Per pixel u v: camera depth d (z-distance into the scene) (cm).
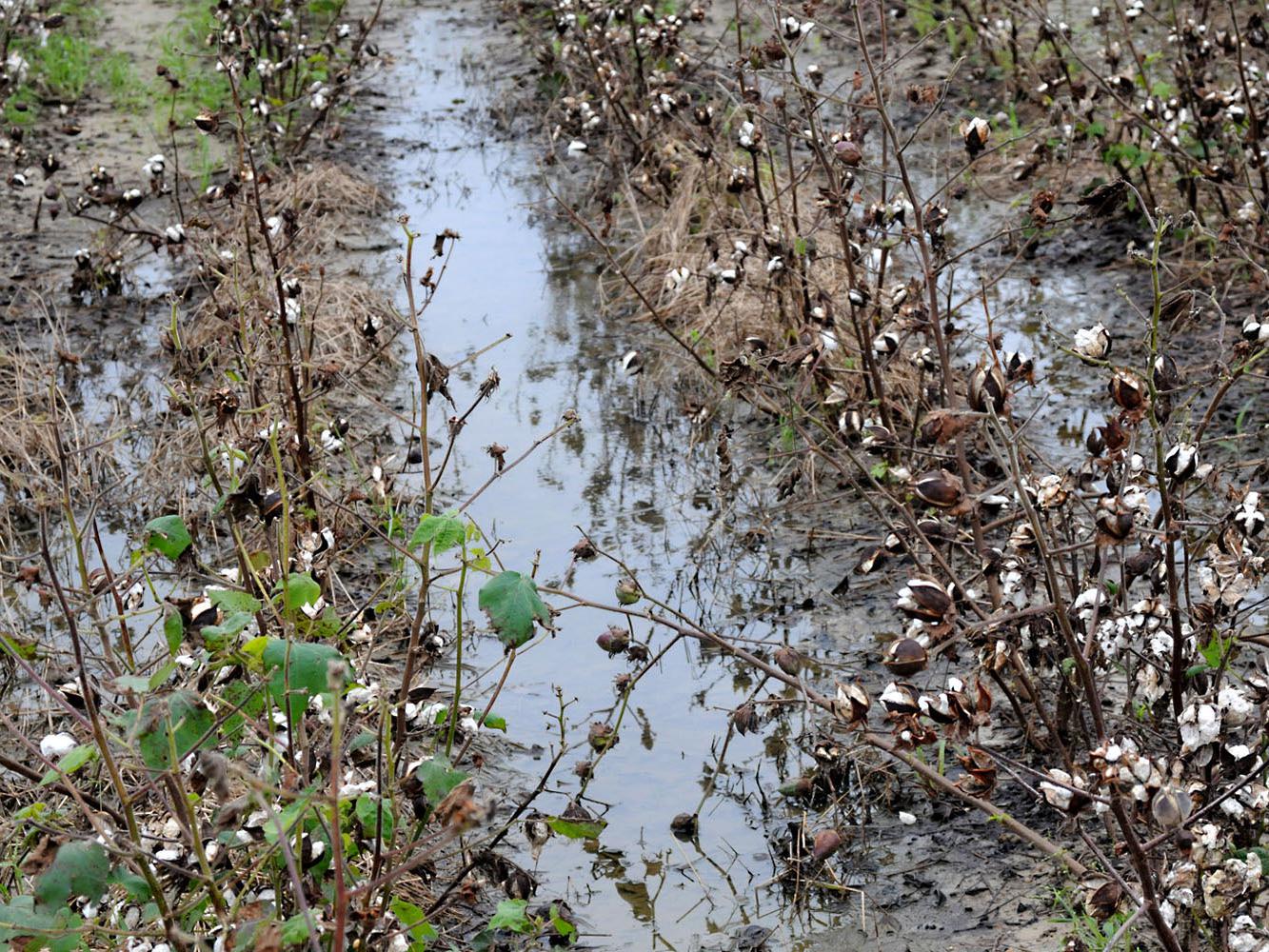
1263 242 640
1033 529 308
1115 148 729
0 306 720
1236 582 321
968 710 282
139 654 447
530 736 423
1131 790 267
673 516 539
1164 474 320
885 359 536
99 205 805
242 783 268
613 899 361
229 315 555
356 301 697
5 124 996
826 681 439
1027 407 588
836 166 562
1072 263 717
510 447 592
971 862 363
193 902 269
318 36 1168
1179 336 624
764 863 371
